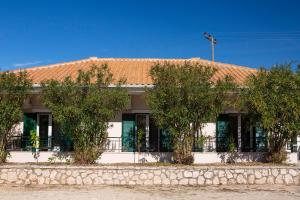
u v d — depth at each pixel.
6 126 15.53
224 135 18.31
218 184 13.71
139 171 13.73
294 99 14.83
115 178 13.70
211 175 13.75
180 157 15.48
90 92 14.78
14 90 15.31
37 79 18.95
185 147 15.41
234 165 14.88
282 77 15.11
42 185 13.54
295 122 15.05
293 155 16.94
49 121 18.42
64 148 18.20
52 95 14.71
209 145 18.11
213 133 18.31
